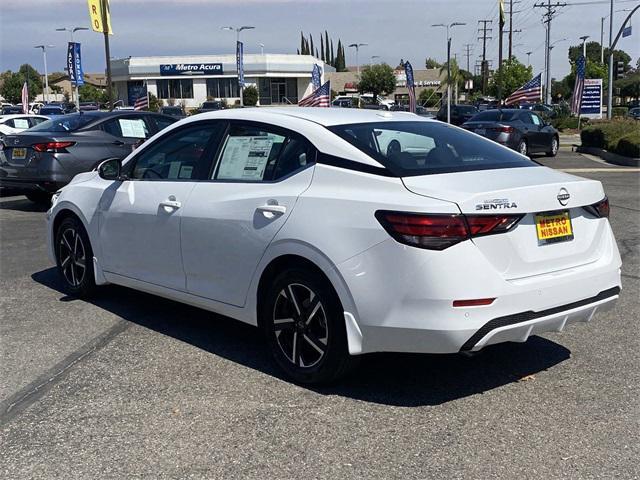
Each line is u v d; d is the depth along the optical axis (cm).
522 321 384
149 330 543
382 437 370
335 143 429
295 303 427
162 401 415
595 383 438
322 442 365
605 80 6906
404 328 375
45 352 497
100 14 2394
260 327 457
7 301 623
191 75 6831
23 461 349
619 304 603
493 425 383
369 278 383
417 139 458
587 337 522
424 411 400
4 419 395
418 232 369
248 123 482
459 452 354
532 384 437
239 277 458
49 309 598
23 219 1068
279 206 430
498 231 381
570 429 377
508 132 2044
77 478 333
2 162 1105
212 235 470
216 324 557
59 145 1073
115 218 555
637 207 1119
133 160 559
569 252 417
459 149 461
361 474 334
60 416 397
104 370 463
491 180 407
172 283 514
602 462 342
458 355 487
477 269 371
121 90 7175
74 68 3278
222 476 333
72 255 622
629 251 806
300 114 477
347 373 422
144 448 360
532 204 393
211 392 427
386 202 385
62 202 618
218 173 488
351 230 392
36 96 8612
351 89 8881
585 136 2461
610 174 1638
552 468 337
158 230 513
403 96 8975
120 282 570
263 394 423
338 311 403
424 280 368
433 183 394
